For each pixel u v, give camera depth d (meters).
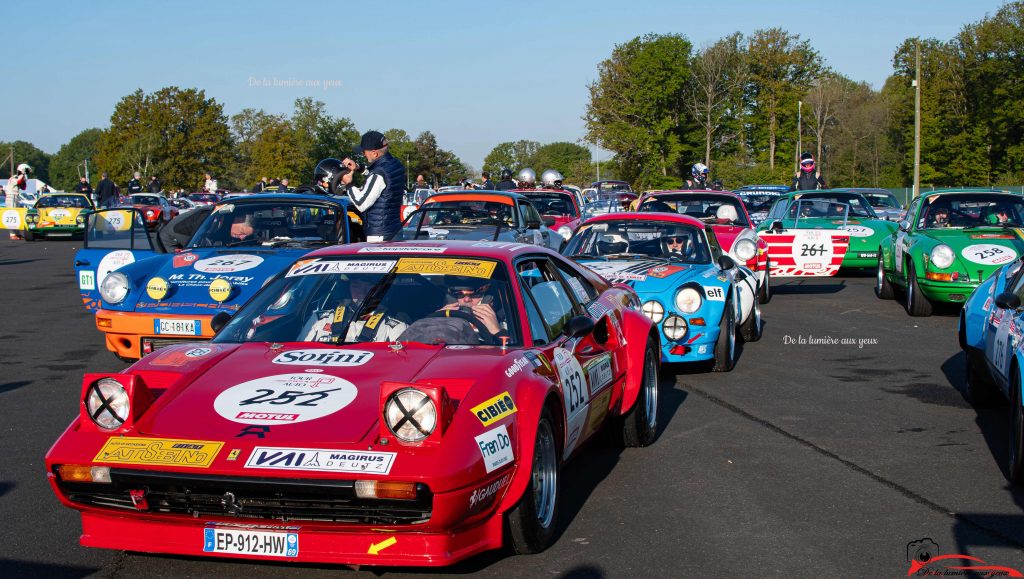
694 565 3.92
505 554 4.05
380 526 3.36
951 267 11.18
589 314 5.20
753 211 21.45
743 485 5.08
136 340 7.20
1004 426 6.45
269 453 3.36
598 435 5.87
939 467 5.44
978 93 68.56
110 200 29.34
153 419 3.60
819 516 4.56
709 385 7.89
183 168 69.62
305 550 3.42
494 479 3.53
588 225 9.40
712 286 8.23
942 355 9.28
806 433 6.24
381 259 4.82
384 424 3.41
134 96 71.06
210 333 7.05
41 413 6.59
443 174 98.19
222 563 3.91
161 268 7.83
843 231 13.95
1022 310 5.59
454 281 4.60
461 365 3.88
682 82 76.81
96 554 3.99
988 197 12.47
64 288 15.03
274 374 3.88
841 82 89.62
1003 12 68.12
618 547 4.13
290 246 8.39
